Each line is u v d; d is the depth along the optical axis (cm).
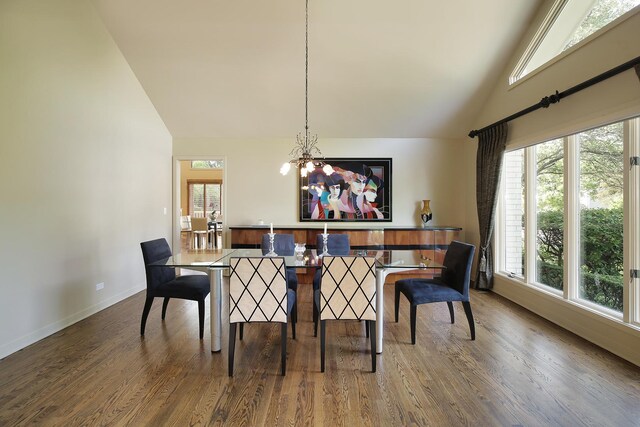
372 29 351
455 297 281
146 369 230
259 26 350
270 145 526
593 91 265
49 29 288
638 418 179
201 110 472
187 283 298
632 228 243
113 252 378
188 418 179
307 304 384
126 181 404
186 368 232
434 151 523
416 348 266
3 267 248
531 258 365
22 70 263
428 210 505
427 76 409
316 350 262
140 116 434
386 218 521
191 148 527
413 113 470
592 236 284
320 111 470
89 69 338
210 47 376
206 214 1107
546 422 176
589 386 209
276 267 223
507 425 174
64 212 306
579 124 280
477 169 446
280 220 527
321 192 522
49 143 290
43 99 283
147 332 296
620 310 258
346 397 198
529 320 328
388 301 401
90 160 341
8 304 251
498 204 427
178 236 529
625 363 238
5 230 249
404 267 263
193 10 337
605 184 270
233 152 527
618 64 241
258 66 398
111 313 346
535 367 234
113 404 190
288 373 226
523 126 362
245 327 312
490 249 434
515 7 329
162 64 400
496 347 267
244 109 469
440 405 190
